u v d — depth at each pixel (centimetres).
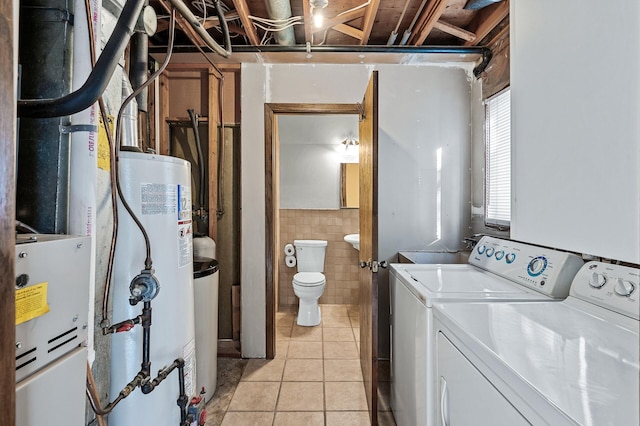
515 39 76
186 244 140
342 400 207
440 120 264
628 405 62
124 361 121
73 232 100
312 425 183
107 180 117
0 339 48
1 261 49
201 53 232
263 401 205
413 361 151
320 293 326
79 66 101
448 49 235
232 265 268
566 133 59
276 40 232
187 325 140
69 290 75
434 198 265
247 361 255
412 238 265
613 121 49
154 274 124
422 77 263
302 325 327
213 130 259
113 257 107
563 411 61
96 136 104
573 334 97
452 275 176
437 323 125
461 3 211
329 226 390
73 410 76
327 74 258
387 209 265
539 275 145
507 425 78
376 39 254
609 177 50
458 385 105
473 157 262
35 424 65
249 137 258
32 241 67
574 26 57
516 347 88
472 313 116
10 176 50
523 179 73
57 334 71
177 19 192
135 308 121
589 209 54
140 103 149
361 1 204
